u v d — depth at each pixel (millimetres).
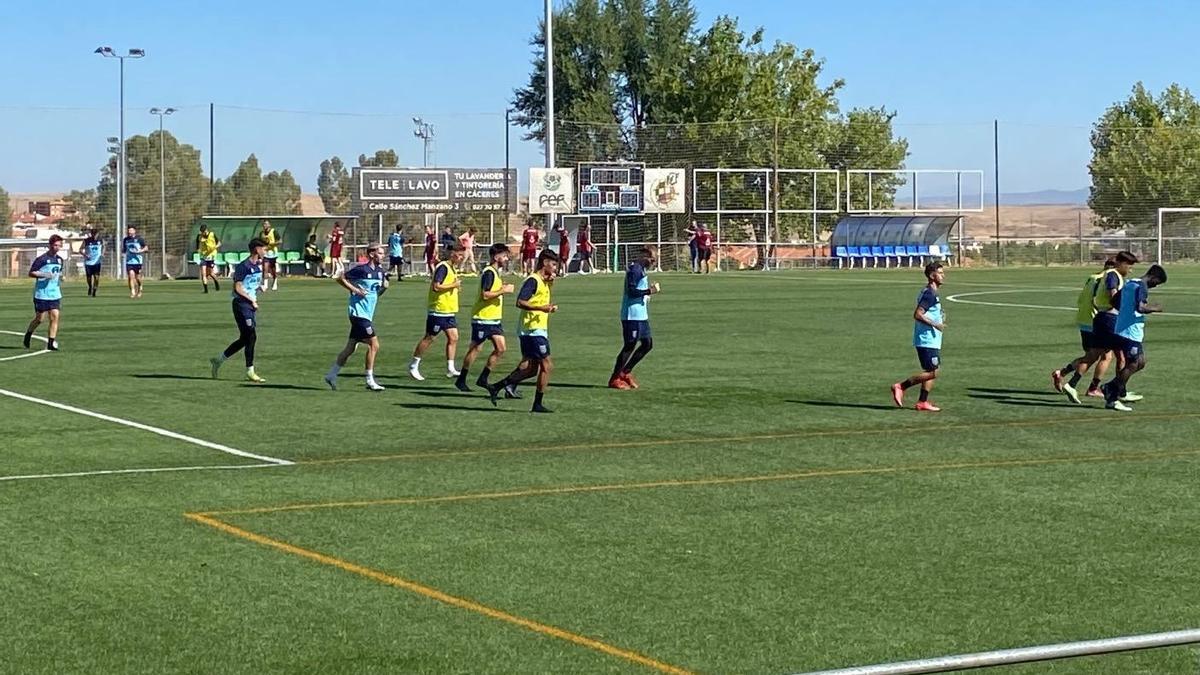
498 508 11039
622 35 90062
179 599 8375
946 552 9633
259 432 15070
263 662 7242
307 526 10344
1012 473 12672
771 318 31766
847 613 8156
